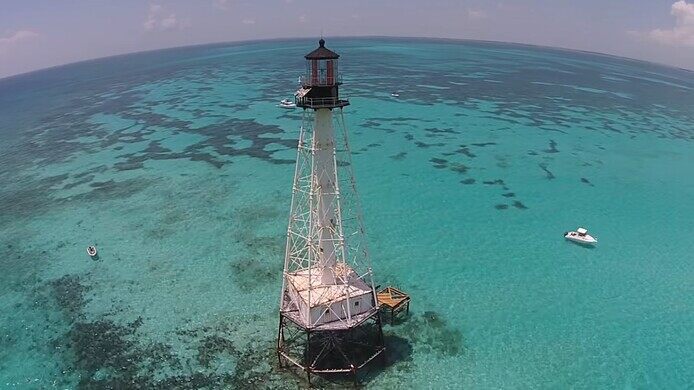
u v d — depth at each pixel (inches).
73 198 2657.5
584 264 1903.3
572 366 1364.4
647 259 1955.0
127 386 1302.9
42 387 1322.6
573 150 3326.8
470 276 1806.1
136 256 1994.3
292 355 1382.9
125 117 4648.1
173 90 6186.0
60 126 4566.9
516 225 2222.0
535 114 4399.6
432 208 2383.1
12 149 3850.9
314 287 1311.5
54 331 1552.7
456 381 1301.7
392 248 2003.0
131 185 2787.9
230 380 1307.8
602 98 5452.8
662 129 4003.4
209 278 1811.0
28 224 2367.1
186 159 3191.4
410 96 5108.3
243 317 1572.3
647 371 1349.7
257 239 2090.3
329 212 1257.4
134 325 1556.3
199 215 2348.7
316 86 1107.3
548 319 1565.0
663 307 1642.5
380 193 2551.7
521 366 1362.0
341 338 1422.2
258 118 4220.0
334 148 1197.7
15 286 1829.5
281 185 2684.5
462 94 5315.0
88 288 1784.0
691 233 2181.3
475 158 3112.7
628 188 2682.1
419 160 3058.6
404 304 1574.8
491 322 1546.5
